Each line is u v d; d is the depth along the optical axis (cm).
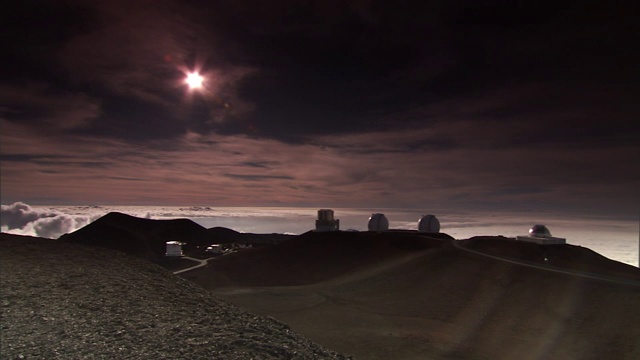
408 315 4212
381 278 6056
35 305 1384
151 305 1562
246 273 7425
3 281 1633
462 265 5816
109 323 1284
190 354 1081
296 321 3541
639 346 3064
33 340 1075
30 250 2266
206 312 1594
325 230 9319
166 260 8919
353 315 3997
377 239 8244
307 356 1234
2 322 1195
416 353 2714
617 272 4975
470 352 2906
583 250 5969
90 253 2384
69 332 1162
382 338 3027
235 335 1303
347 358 1412
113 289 1708
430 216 8862
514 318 3938
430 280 5556
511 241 6631
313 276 6981
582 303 3975
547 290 4438
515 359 2895
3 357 948
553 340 3331
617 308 3722
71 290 1620
